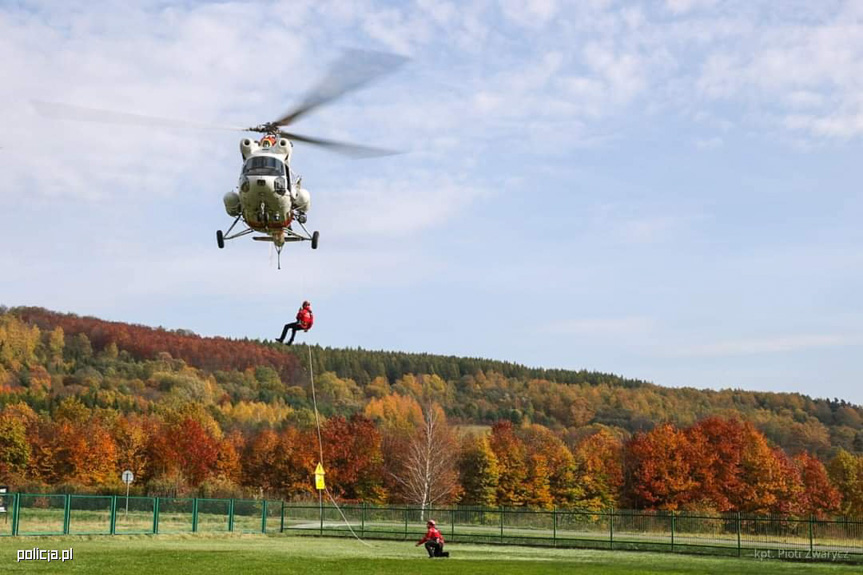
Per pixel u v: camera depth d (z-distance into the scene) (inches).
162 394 6604.3
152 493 3294.8
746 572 1136.8
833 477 4456.2
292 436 4291.3
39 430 4323.3
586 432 6712.6
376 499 4094.5
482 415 7613.2
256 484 4207.7
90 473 4033.0
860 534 1877.5
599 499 4001.0
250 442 4638.3
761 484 3917.3
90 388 6269.7
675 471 3890.3
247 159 1019.9
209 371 7815.0
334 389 7815.0
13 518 1519.4
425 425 3789.4
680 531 2178.9
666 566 1227.2
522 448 4357.8
